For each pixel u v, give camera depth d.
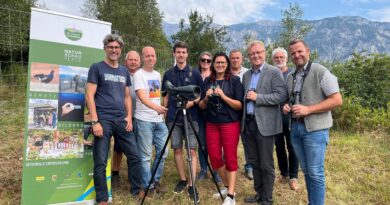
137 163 3.89
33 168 3.51
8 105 8.09
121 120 3.71
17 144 5.55
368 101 8.98
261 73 3.69
